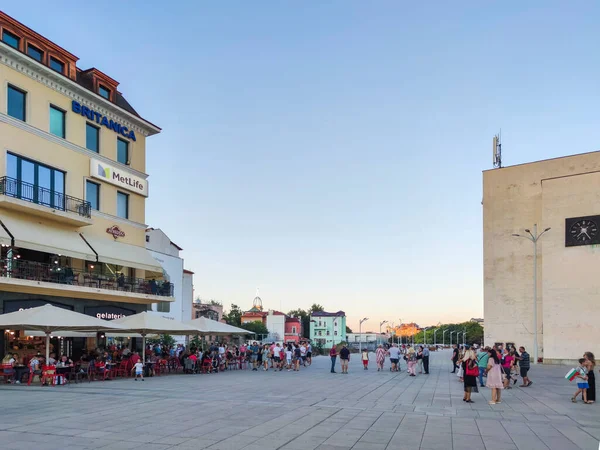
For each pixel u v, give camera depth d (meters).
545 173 48.56
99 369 24.83
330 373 30.67
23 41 28.33
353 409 14.67
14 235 25.75
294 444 9.83
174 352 33.97
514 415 13.96
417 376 28.48
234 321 114.38
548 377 28.39
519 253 48.97
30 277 27.08
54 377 21.59
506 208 50.19
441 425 12.16
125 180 35.38
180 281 55.25
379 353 34.34
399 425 12.07
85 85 33.28
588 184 43.25
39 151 28.70
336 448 9.55
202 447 9.45
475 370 16.84
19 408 14.22
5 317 21.89
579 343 41.72
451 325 176.50
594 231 42.38
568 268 43.19
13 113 27.61
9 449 9.17
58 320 21.59
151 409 14.10
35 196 28.03
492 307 49.50
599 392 20.33
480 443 10.19
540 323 46.97
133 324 26.36
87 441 9.87
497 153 60.03
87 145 32.75
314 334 129.12
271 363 38.47
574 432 11.46
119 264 32.50
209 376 27.55
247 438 10.30
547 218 44.88
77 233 31.17
